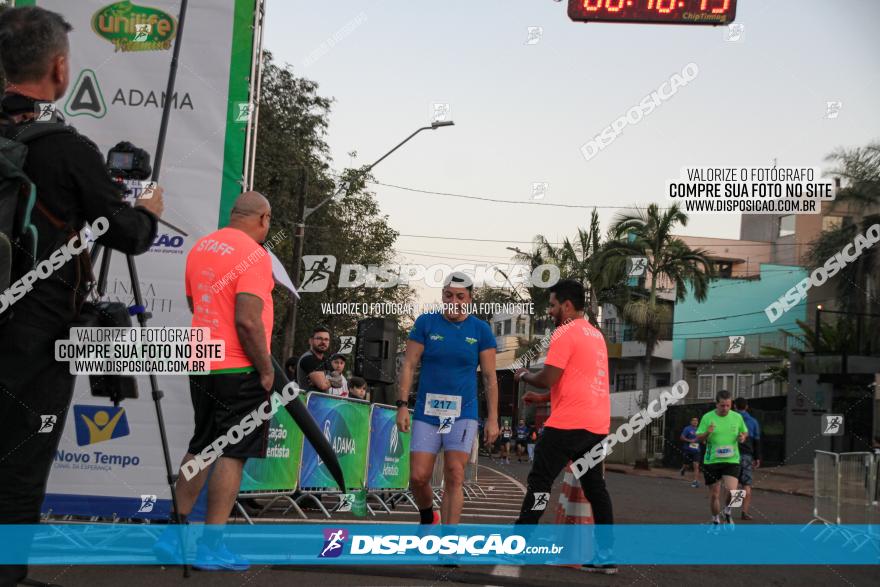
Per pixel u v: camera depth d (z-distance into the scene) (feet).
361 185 101.81
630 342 178.60
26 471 10.75
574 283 20.81
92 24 22.12
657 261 136.15
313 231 99.14
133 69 22.12
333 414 30.35
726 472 36.94
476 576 16.69
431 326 20.06
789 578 20.02
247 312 14.82
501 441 146.10
